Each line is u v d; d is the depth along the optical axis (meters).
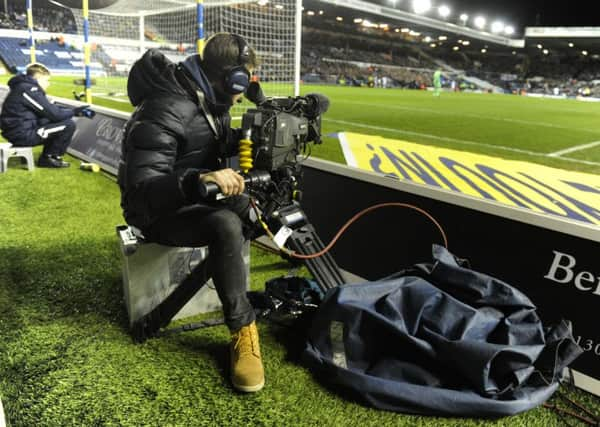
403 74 43.97
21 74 4.51
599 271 1.65
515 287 1.87
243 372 1.59
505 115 14.05
